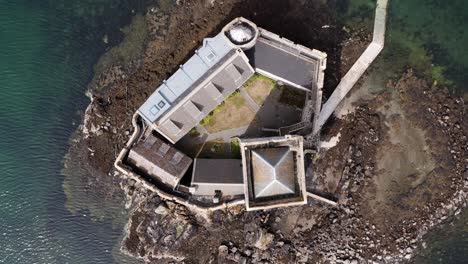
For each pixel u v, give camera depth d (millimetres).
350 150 69188
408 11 69438
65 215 72438
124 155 65625
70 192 72125
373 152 69875
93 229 72312
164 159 64375
